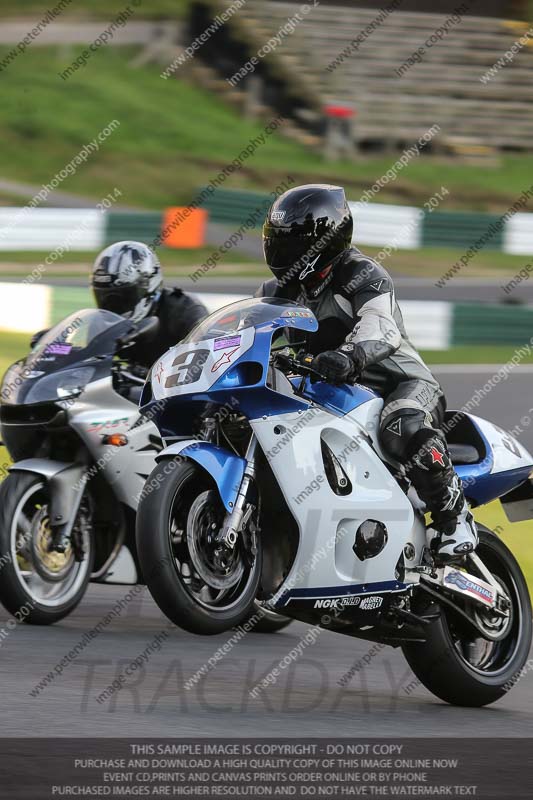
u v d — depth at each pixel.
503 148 113.94
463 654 17.70
